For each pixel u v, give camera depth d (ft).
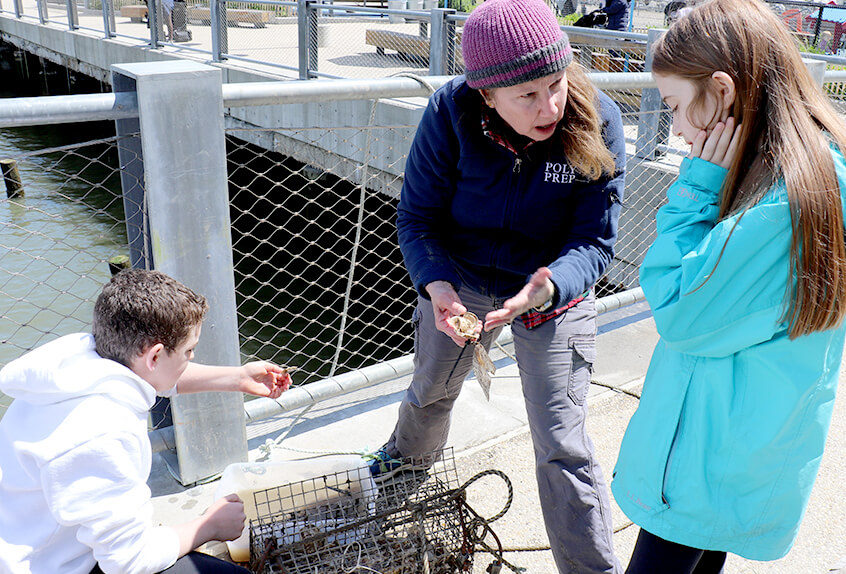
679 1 11.97
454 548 6.95
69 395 5.41
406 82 8.91
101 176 39.91
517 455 9.69
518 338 7.13
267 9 52.06
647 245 20.35
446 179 7.06
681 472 5.42
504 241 7.18
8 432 5.53
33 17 59.16
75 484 5.28
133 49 42.34
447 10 26.71
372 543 6.76
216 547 7.77
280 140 28.89
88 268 27.58
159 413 9.16
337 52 42.39
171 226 7.64
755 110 4.95
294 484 7.67
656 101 20.59
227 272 8.11
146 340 5.73
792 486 5.35
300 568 6.43
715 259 4.95
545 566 7.83
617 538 8.39
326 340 24.90
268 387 7.52
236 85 7.73
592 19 35.19
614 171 6.72
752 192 4.99
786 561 8.04
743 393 5.22
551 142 6.51
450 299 6.69
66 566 5.54
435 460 7.99
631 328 13.78
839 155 4.87
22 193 35.17
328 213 28.45
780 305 4.97
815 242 4.68
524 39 5.69
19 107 6.76
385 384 11.50
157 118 7.22
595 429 10.39
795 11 36.52
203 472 8.77
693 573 6.43
